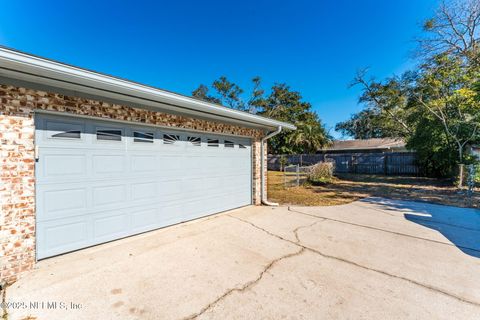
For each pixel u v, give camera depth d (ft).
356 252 11.48
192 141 16.92
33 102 9.62
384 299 7.68
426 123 38.47
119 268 9.75
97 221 11.97
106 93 11.38
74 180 11.14
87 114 11.30
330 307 7.27
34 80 9.41
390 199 24.90
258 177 22.67
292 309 7.18
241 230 14.83
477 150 32.71
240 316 6.87
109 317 6.77
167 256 10.95
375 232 14.44
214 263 10.27
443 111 36.35
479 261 10.45
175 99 12.71
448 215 18.22
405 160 49.06
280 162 64.08
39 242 10.09
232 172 20.35
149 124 13.99
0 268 8.75
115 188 12.67
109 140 12.44
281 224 16.16
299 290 8.21
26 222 9.43
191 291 8.14
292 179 39.47
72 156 11.07
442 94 36.04
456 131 33.96
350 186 34.96
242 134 20.77
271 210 20.30
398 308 7.22
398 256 11.00
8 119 8.99
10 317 6.72
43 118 10.20
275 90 73.56
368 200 24.57
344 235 13.92
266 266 10.01
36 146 9.95
